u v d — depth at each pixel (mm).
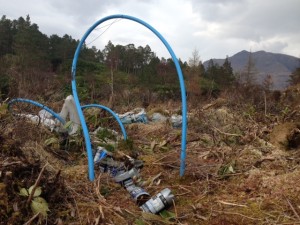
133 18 3430
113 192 2725
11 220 1995
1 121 3596
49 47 45531
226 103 8039
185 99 3018
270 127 4973
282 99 9484
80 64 26812
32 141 3490
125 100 9492
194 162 3297
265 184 2682
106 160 3148
